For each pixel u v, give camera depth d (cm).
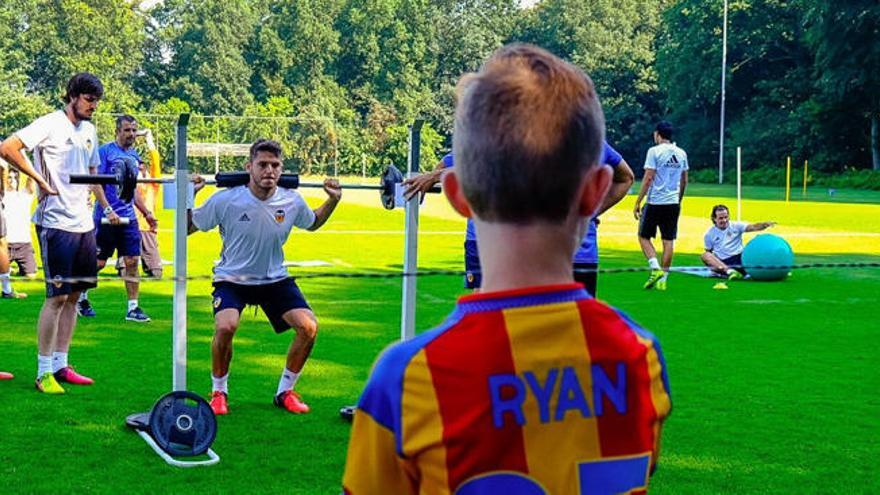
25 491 488
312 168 6631
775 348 880
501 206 162
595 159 165
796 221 2506
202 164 6050
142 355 822
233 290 634
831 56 5394
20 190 1234
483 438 157
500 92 162
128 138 966
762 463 549
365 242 1884
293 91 8712
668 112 7769
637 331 171
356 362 807
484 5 9962
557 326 162
